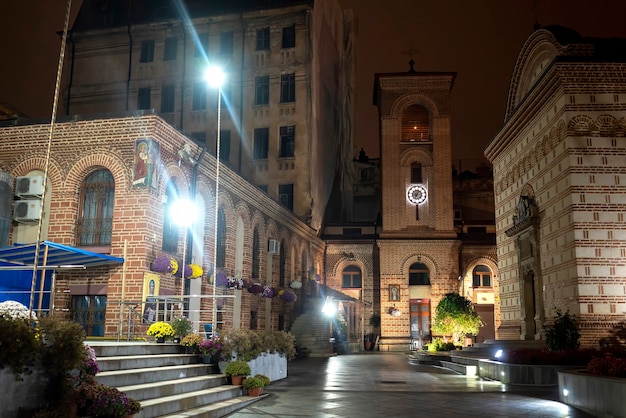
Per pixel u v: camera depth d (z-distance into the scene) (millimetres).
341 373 23359
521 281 28953
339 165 54562
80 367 8852
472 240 46875
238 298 28422
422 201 47031
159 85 45062
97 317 19594
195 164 23031
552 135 24656
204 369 15133
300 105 44375
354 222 48688
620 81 23188
